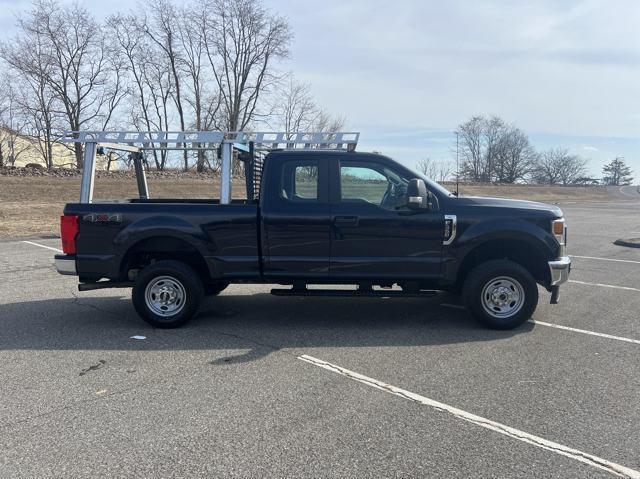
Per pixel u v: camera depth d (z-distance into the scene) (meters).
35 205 20.70
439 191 5.76
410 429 3.51
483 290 5.75
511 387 4.21
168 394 4.07
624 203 49.50
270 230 5.70
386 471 3.01
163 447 3.27
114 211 5.74
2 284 8.34
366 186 5.76
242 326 5.98
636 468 3.07
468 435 3.44
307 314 6.53
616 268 10.09
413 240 5.67
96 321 6.18
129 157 7.25
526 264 6.12
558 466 3.08
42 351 5.09
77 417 3.68
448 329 5.86
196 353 5.04
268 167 5.76
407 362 4.79
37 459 3.13
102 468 3.04
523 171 83.25
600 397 4.03
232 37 40.62
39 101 34.59
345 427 3.54
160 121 40.19
